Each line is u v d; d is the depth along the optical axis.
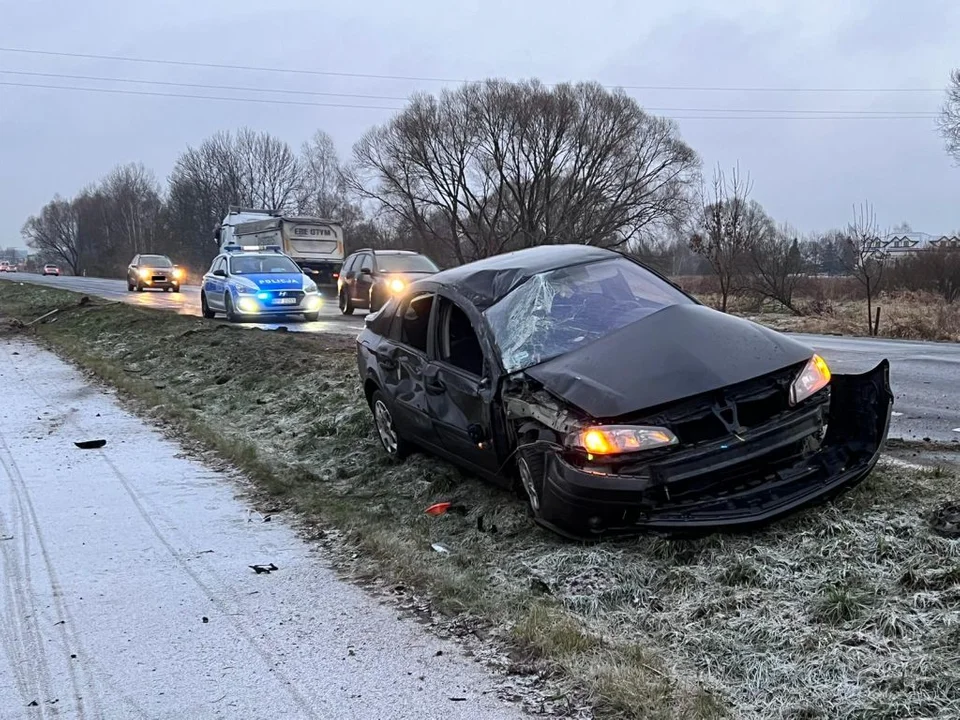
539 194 54.50
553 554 4.42
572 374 4.47
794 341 4.80
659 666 3.27
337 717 3.15
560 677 3.28
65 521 5.68
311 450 7.53
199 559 4.93
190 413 9.23
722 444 4.09
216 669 3.59
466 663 3.50
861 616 3.37
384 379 6.56
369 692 3.32
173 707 3.29
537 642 3.52
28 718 3.25
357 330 16.42
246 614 4.14
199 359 12.61
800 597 3.63
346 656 3.64
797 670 3.10
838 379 4.63
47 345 15.89
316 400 9.03
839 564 3.82
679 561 4.13
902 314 23.00
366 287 19.62
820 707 2.87
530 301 5.42
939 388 8.79
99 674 3.58
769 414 4.32
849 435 4.55
